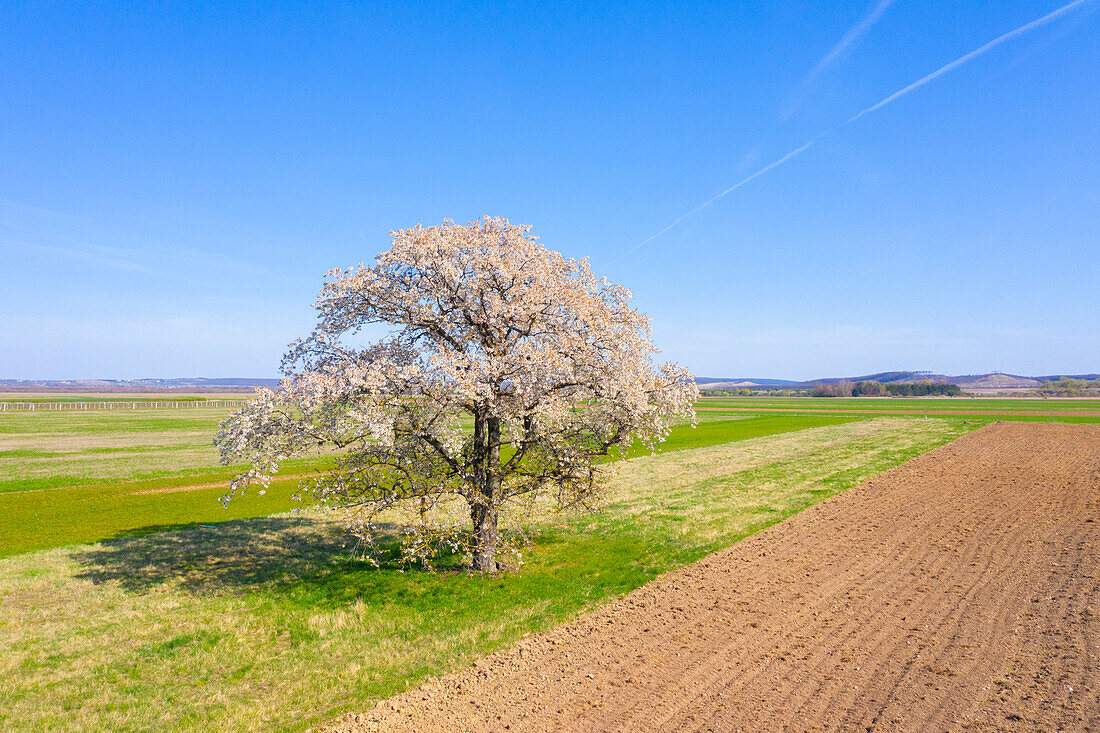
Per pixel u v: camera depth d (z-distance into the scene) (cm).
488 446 1745
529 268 1800
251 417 1523
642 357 1909
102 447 5200
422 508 1684
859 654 1174
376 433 1477
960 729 909
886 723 933
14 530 2416
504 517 2125
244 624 1418
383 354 1798
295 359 1833
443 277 1675
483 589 1625
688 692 1049
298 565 1880
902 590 1526
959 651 1172
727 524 2261
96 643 1306
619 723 956
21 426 7581
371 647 1283
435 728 963
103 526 2484
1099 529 2050
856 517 2330
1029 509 2388
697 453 4584
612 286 1950
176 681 1142
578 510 2025
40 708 1033
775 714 969
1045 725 909
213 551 2034
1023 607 1382
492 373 1614
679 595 1534
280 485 3472
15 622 1415
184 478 3672
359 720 997
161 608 1516
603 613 1430
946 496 2689
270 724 993
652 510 2553
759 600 1483
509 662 1191
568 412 1756
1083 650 1155
